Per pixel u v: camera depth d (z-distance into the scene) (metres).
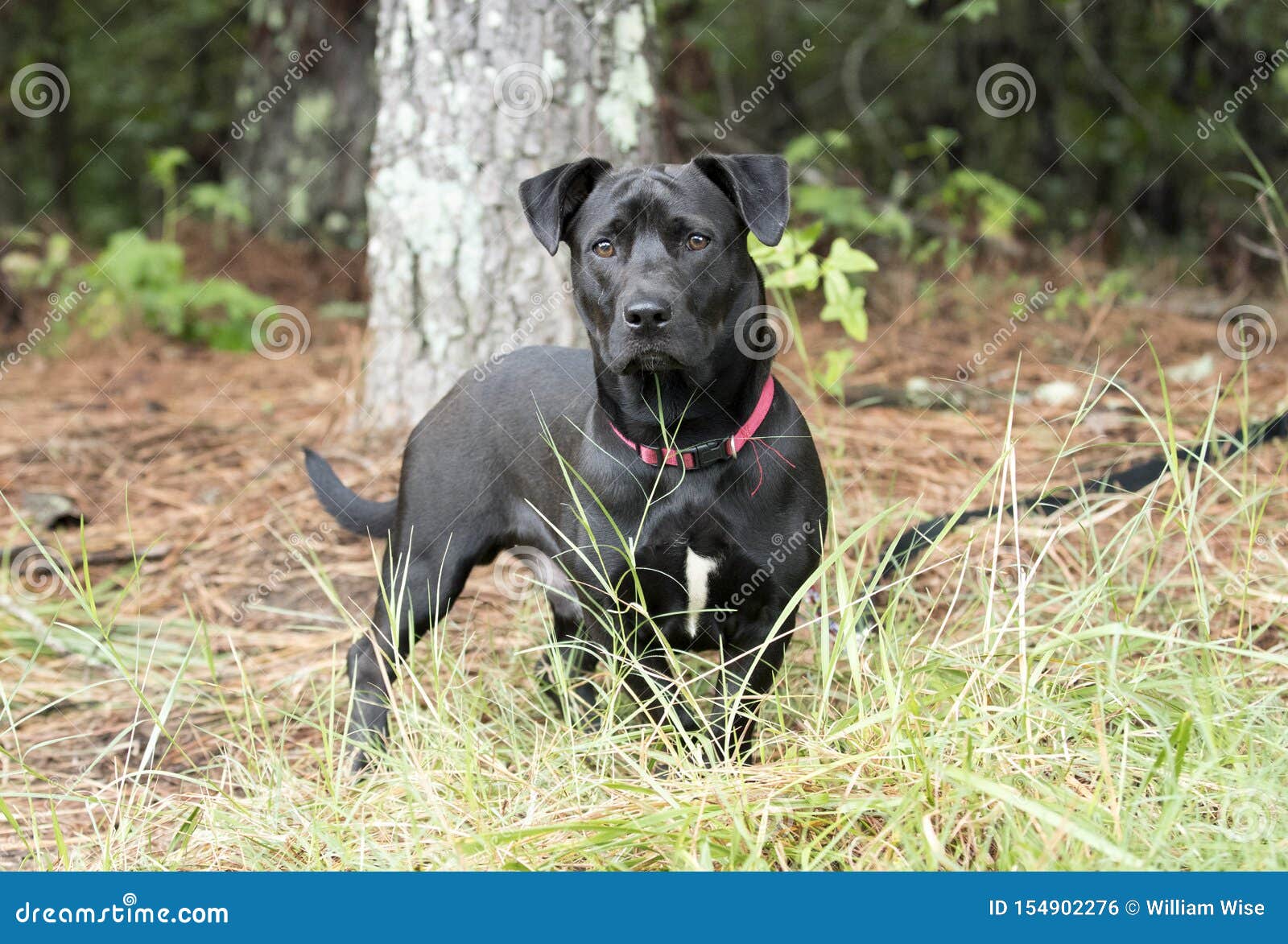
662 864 2.59
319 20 10.12
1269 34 9.69
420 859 2.70
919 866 2.36
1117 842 2.35
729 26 10.71
